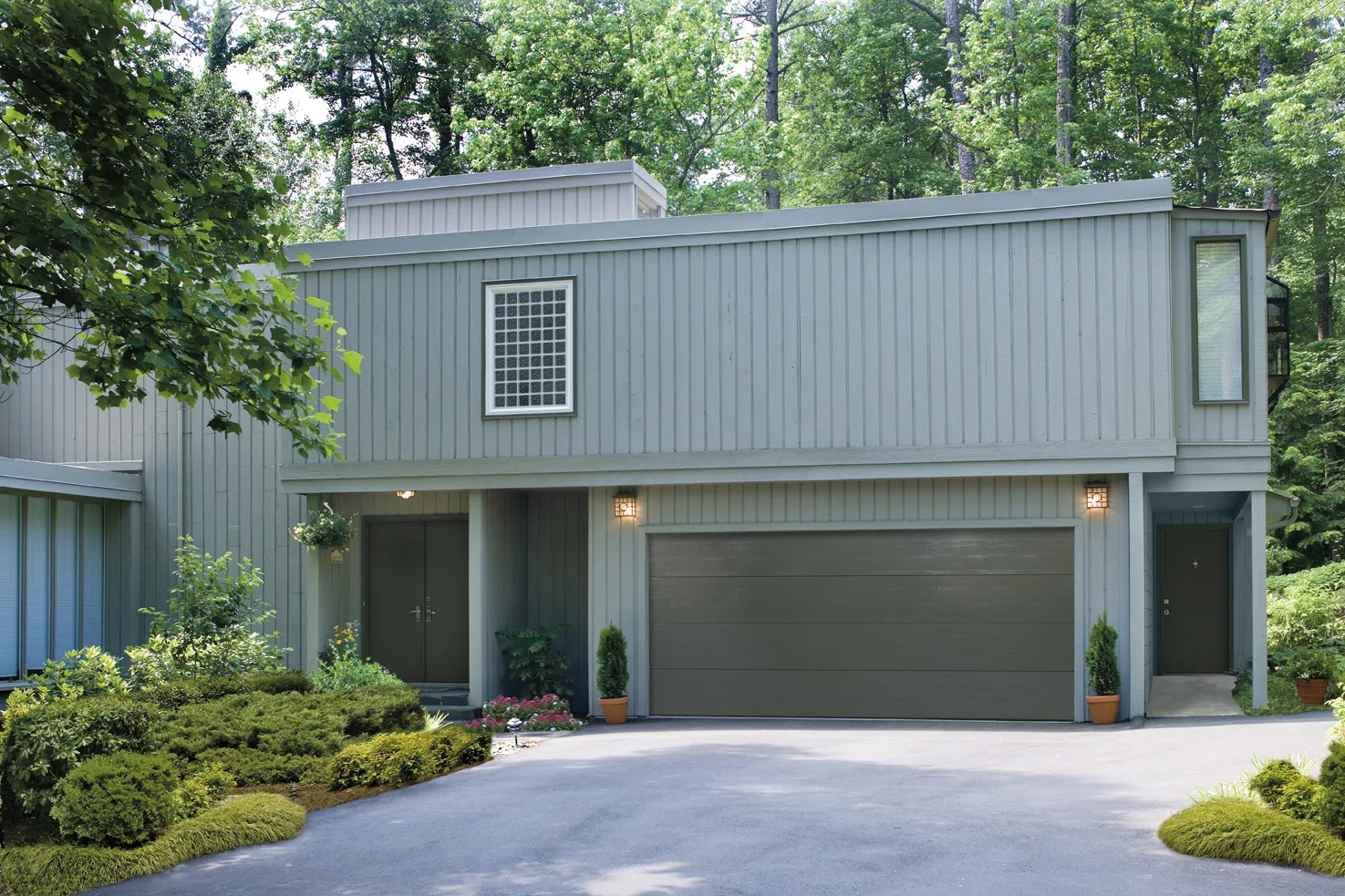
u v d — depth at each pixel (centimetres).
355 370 957
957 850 752
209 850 816
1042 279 1386
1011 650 1416
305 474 1590
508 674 1634
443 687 1653
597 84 2811
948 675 1434
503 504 1650
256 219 905
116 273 948
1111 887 667
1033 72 2864
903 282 1425
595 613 1536
